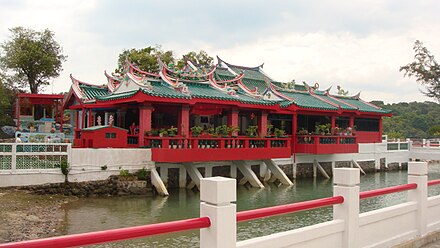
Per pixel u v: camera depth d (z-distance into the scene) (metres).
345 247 7.03
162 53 50.12
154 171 25.14
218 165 29.64
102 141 25.12
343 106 40.69
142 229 4.33
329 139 35.94
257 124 33.09
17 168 21.41
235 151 28.11
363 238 7.62
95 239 4.00
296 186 31.08
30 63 45.97
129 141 27.27
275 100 33.38
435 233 9.64
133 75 27.86
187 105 27.27
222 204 4.81
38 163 21.98
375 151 43.53
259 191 28.12
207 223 4.78
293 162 35.62
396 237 8.54
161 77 28.62
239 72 39.97
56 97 38.97
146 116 25.98
